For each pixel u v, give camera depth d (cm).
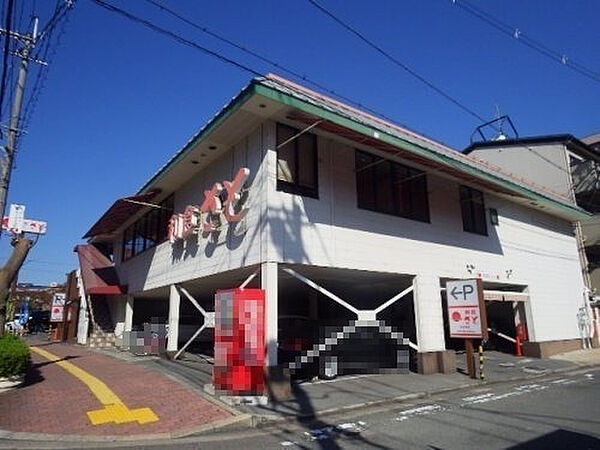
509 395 994
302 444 645
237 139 1145
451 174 1387
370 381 1113
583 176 2312
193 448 629
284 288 1500
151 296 1959
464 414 808
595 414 792
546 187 2367
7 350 988
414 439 655
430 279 1330
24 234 1488
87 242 2483
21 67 1180
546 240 1941
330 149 1160
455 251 1444
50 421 747
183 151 1228
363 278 1330
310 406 852
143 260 1783
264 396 893
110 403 859
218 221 1195
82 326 2242
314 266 1075
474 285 1199
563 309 1927
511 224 1750
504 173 1841
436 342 1297
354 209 1174
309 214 1073
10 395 925
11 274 1168
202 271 1252
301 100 927
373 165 1223
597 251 2356
